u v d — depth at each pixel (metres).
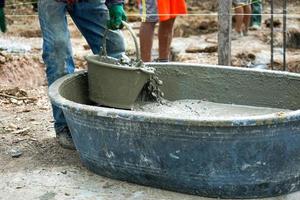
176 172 3.09
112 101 3.78
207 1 12.95
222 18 4.97
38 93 5.57
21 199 3.16
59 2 3.72
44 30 3.78
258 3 9.48
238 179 3.02
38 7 3.78
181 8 5.68
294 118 2.91
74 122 3.37
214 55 7.67
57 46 3.76
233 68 4.15
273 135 2.93
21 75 6.19
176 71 4.26
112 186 3.28
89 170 3.50
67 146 3.91
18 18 10.29
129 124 3.07
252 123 2.86
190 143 2.97
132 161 3.19
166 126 2.97
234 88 4.17
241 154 2.96
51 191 3.24
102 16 3.94
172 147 3.02
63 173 3.47
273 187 3.08
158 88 4.15
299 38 9.05
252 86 4.12
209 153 2.97
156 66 4.23
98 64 3.74
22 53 6.74
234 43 8.48
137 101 4.04
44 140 4.12
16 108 4.99
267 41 8.72
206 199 3.10
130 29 3.81
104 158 3.31
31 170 3.54
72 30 9.11
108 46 4.04
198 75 4.24
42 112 4.87
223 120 2.86
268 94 4.07
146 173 3.19
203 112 4.02
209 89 4.24
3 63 6.08
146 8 5.50
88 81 3.90
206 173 3.03
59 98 3.37
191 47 8.09
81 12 3.89
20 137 4.19
